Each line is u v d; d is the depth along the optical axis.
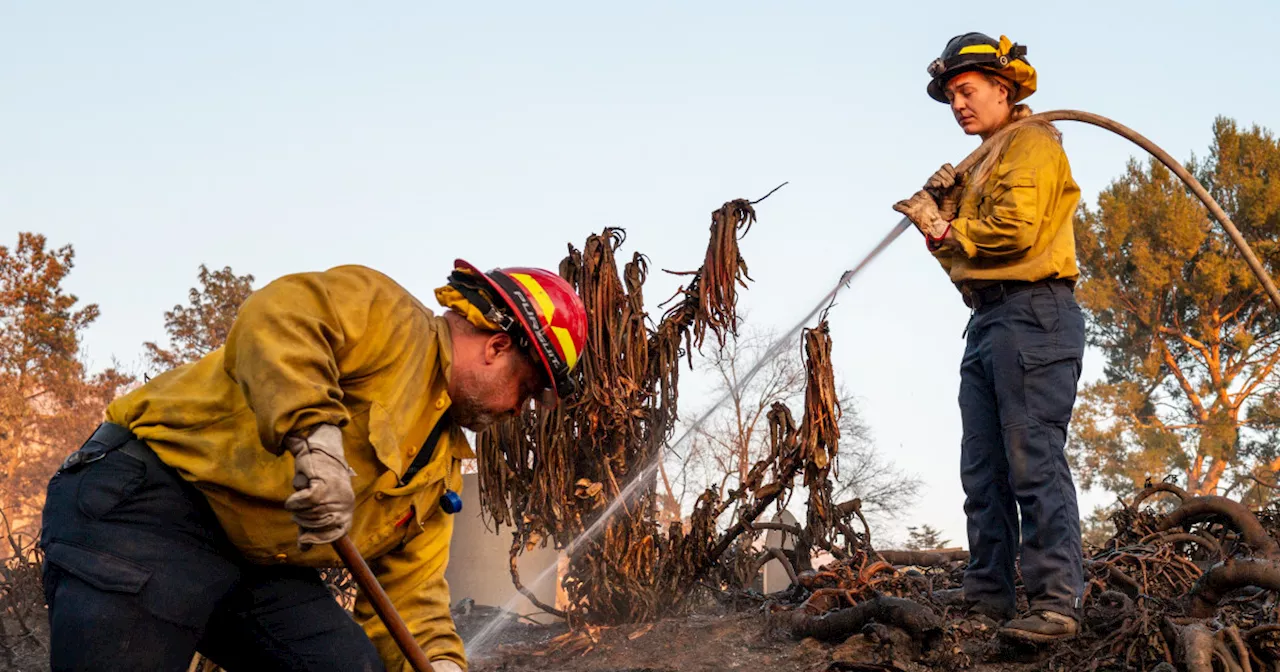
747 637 5.00
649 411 5.24
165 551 2.52
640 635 5.10
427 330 2.74
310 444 2.35
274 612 2.74
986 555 4.77
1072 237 4.56
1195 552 5.42
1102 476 27.81
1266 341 28.91
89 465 2.56
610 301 5.10
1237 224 28.83
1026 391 4.44
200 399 2.57
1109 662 4.25
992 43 4.71
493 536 7.07
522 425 5.22
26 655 5.79
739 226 5.09
